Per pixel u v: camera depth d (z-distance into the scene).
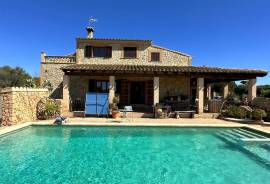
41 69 24.86
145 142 12.33
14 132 13.13
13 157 9.55
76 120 16.94
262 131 13.16
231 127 15.25
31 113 16.88
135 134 13.93
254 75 20.38
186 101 22.05
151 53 25.77
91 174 7.98
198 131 14.75
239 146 11.69
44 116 17.67
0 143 11.55
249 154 10.45
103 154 10.25
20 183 7.08
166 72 19.59
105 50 25.48
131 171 8.37
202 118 19.33
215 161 9.55
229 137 13.26
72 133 13.80
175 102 21.97
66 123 15.37
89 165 8.86
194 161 9.53
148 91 25.39
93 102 19.12
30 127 14.96
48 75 24.88
